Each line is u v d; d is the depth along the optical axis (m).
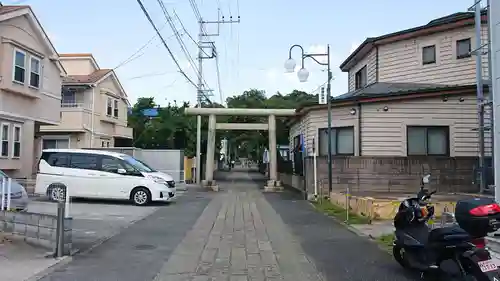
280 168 30.28
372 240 9.27
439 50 18.23
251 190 23.56
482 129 13.27
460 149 16.19
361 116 16.94
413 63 18.95
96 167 15.62
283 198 18.95
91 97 27.31
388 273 6.64
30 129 19.59
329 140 16.25
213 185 23.52
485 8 14.88
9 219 8.54
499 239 6.71
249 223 11.77
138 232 10.12
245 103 33.97
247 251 8.30
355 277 6.44
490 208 5.12
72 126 26.05
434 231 5.82
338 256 7.80
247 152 82.44
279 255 7.95
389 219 11.67
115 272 6.64
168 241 9.15
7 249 7.81
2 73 17.09
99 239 9.17
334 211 13.80
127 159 16.00
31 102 19.38
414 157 15.70
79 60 29.38
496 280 4.91
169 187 15.99
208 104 32.94
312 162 17.89
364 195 14.19
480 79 13.33
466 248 5.32
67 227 7.65
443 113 16.42
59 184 13.70
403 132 16.55
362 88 20.45
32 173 19.67
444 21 17.86
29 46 18.81
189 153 31.58
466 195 13.49
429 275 6.30
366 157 15.94
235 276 6.57
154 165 23.92
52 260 7.21
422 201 6.63
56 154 15.81
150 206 15.22
